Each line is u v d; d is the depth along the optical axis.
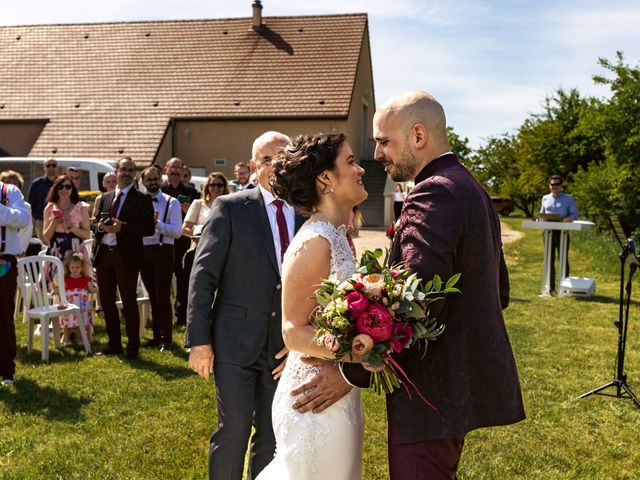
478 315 2.29
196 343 3.25
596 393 5.65
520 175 41.56
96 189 15.50
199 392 5.64
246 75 26.03
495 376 2.30
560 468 4.23
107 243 6.77
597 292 11.02
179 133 25.03
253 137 24.59
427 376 2.29
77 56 27.98
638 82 17.42
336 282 2.25
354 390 2.52
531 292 11.04
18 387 5.76
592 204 18.56
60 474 4.04
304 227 2.50
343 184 2.51
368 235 20.53
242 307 3.33
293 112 24.23
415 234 2.24
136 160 23.78
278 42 27.20
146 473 4.06
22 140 25.89
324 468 2.42
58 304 7.43
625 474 4.15
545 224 10.47
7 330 5.82
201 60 27.03
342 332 2.15
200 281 3.31
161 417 5.03
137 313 6.81
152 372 6.25
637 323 8.48
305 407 2.39
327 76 25.44
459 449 2.37
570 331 8.00
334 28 27.30
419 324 2.16
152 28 28.73
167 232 7.04
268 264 3.35
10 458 4.28
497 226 2.52
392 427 2.35
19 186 8.03
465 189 2.29
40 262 7.15
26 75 27.36
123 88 26.30
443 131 2.44
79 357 6.87
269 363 3.35
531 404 5.37
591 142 31.19
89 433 4.71
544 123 33.25
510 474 4.12
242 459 3.29
